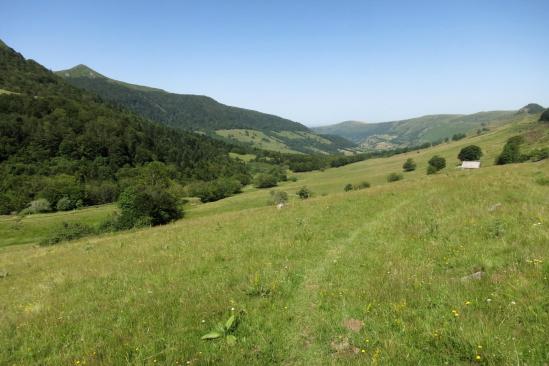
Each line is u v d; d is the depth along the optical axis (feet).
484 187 67.26
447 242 38.27
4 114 506.89
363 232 49.93
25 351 25.36
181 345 23.56
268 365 21.07
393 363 19.08
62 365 22.71
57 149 500.74
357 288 29.60
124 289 37.22
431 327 21.71
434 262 33.58
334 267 36.27
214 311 28.45
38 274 54.39
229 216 90.33
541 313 20.58
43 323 29.91
